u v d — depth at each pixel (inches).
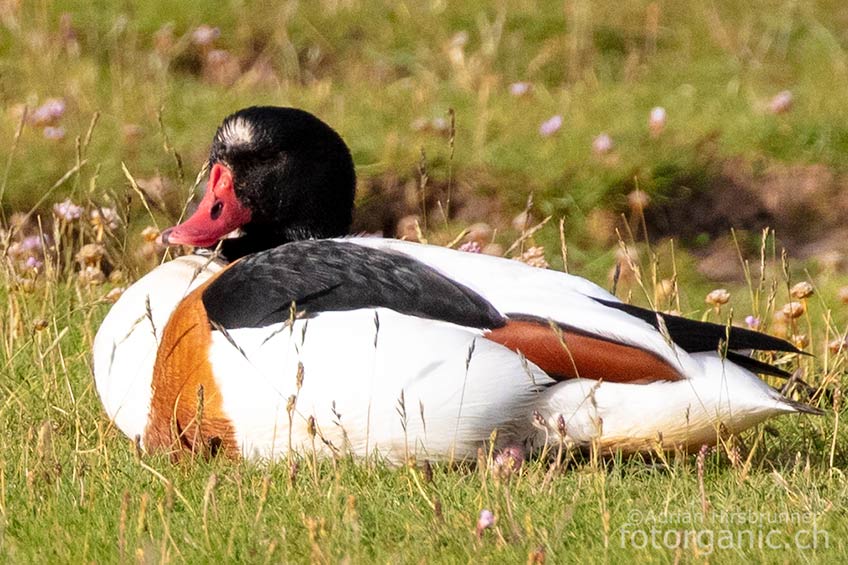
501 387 276.7
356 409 279.0
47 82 686.5
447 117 684.7
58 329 382.0
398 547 247.3
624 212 622.5
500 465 268.7
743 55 787.4
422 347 276.7
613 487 276.5
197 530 253.9
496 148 645.9
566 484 276.5
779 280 577.0
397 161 628.1
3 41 727.1
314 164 356.2
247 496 270.4
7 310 389.1
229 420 289.6
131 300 320.2
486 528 249.8
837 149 662.5
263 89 735.1
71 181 585.6
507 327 279.1
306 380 279.9
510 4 819.4
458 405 276.8
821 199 644.7
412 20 804.0
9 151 599.8
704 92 737.6
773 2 843.4
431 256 298.5
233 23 779.4
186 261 342.3
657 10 813.2
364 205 617.3
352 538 247.4
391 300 283.3
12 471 287.6
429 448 283.3
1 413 318.3
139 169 603.5
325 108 697.0
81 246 424.2
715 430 280.4
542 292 287.3
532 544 243.8
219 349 289.1
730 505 266.8
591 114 692.7
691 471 291.4
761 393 275.1
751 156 655.1
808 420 329.1
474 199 621.0
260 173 354.3
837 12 839.1
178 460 301.4
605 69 776.9
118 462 292.2
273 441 288.7
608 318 280.4
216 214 354.6
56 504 266.4
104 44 751.1
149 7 780.6
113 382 309.7
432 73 751.1
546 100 719.1
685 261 594.2
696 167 649.0
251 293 290.7
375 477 278.5
